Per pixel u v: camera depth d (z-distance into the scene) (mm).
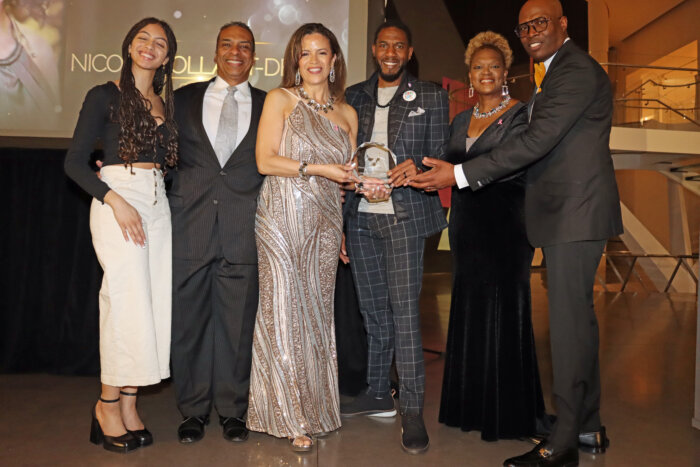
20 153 3588
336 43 2541
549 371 3922
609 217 2268
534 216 2373
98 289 3523
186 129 2648
